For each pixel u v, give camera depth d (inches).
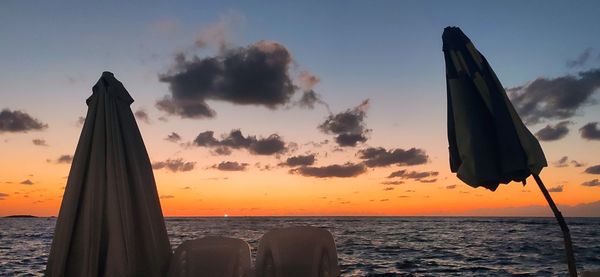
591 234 2217.0
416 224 4153.5
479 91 128.0
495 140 126.2
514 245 1539.1
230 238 164.6
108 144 151.3
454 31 134.2
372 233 2454.5
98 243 141.9
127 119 160.9
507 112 125.9
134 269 145.4
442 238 1971.0
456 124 126.8
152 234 151.3
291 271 162.1
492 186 132.3
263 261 164.2
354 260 1070.4
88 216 142.2
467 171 122.8
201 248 160.6
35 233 2511.1
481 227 3280.0
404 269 904.3
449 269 907.4
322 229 167.0
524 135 125.0
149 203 157.6
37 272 848.9
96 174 147.1
